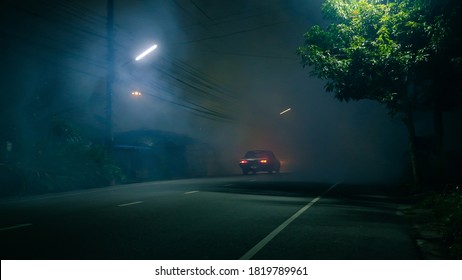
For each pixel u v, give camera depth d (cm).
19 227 827
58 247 663
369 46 1516
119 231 798
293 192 1686
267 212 1085
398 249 695
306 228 868
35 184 1748
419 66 1521
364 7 1555
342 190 1855
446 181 1880
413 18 1435
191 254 638
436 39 1320
